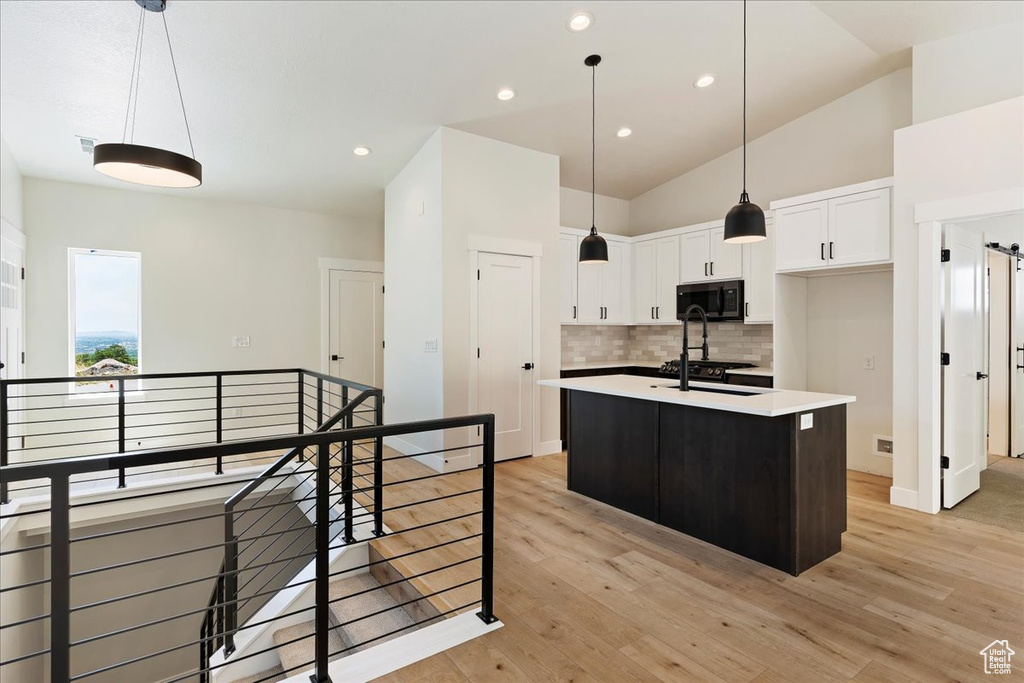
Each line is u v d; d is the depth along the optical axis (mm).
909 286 3465
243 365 5660
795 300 4629
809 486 2633
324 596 1849
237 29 2969
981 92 3359
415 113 4074
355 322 6371
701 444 2984
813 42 3719
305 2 2824
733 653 1968
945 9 3273
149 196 5164
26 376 4562
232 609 2854
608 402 3584
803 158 4789
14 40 2910
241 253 5668
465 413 4473
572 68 3727
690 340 5855
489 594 2168
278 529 4887
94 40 2957
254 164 4691
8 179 4082
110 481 3998
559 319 5145
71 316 4816
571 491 3891
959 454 3604
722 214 5500
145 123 3852
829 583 2490
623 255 5980
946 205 3266
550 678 1845
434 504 3604
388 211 5359
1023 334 5023
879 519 3297
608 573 2604
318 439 1782
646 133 4898
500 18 3105
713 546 2918
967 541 2953
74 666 4195
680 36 3514
